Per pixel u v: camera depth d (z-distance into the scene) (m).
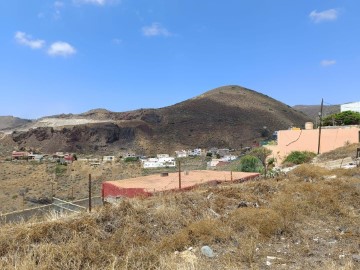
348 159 21.95
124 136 141.75
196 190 9.20
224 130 138.12
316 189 9.66
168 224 6.34
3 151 134.88
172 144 134.25
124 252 5.03
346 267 4.70
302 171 14.41
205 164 63.09
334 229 6.81
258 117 148.00
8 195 66.19
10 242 5.01
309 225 7.04
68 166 93.56
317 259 5.21
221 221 6.61
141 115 162.00
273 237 6.20
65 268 4.46
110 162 99.56
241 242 5.73
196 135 137.75
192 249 5.47
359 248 5.69
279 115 153.12
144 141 137.75
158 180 11.41
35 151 134.88
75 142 141.38
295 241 6.07
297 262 5.09
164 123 148.25
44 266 4.36
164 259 4.82
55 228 5.48
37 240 5.21
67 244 5.00
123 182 10.88
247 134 135.12
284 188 9.85
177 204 7.42
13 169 89.62
